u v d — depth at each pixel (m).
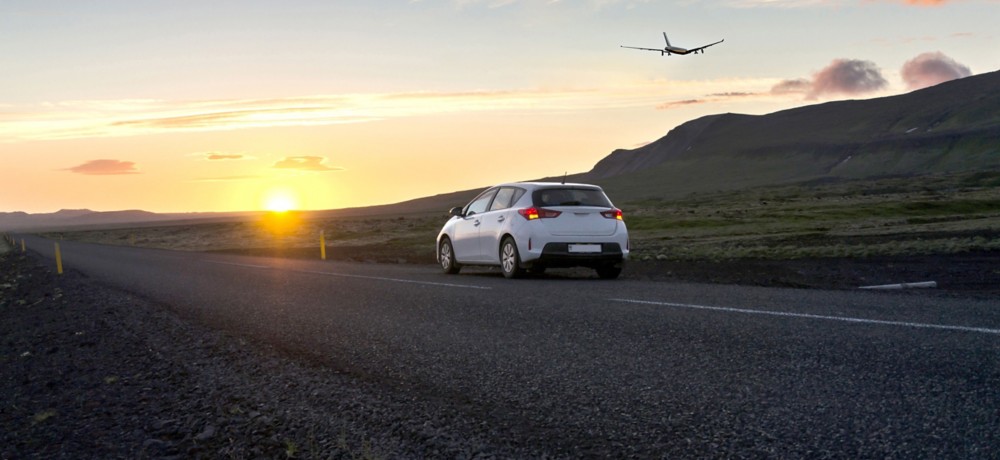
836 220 72.69
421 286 12.71
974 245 24.31
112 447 4.63
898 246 25.58
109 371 7.09
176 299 12.72
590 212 14.48
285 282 14.98
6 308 16.17
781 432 3.87
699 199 187.12
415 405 4.89
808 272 17.58
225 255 36.28
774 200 145.12
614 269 15.02
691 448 3.73
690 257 24.30
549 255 14.12
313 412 4.94
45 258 41.47
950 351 5.52
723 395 4.64
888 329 6.59
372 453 4.03
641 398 4.69
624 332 7.05
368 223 133.00
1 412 5.87
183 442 4.61
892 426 3.85
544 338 6.95
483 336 7.23
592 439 3.97
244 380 6.07
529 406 4.68
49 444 4.78
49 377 7.17
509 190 15.49
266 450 4.30
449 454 3.90
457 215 16.98
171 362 7.13
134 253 43.19
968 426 3.78
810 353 5.70
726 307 8.44
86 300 14.45
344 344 7.23
